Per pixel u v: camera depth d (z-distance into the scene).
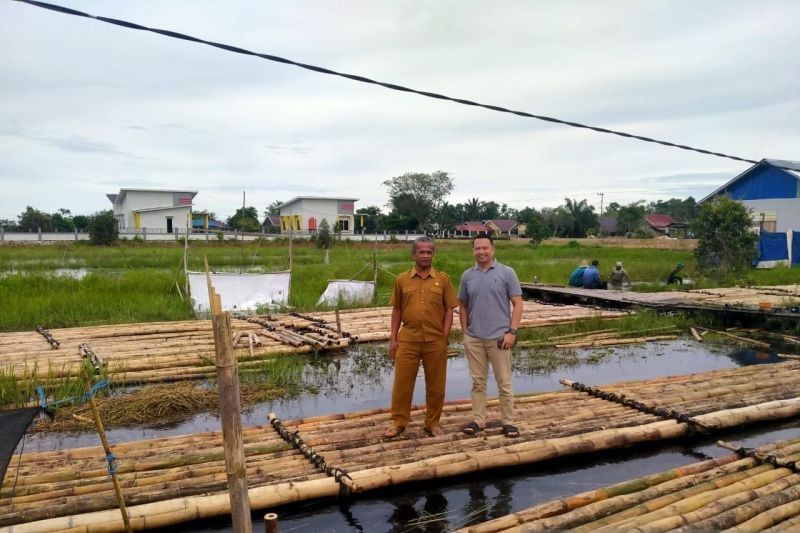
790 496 3.86
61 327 10.43
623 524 3.56
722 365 8.44
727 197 22.33
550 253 33.66
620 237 61.16
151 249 33.75
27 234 40.12
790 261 24.17
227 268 22.30
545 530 3.53
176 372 7.32
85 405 6.07
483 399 5.09
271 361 7.84
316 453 4.59
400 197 64.50
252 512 3.98
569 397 6.22
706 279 19.02
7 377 6.48
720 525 3.54
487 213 80.19
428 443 4.84
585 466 4.81
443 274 4.91
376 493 4.27
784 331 10.70
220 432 5.09
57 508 3.67
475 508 4.12
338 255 30.09
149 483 4.09
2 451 3.31
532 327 11.05
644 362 8.58
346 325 10.52
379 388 7.13
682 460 4.96
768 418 5.64
